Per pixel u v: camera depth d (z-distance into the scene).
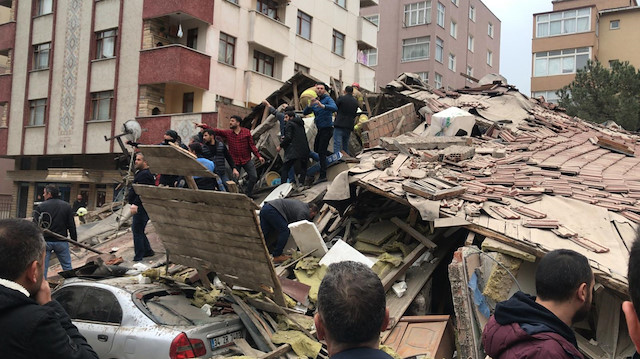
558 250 2.50
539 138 11.12
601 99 21.92
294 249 7.39
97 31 22.89
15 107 25.91
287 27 25.38
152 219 6.32
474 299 5.46
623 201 7.07
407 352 5.59
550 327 2.26
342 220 8.47
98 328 5.05
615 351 5.32
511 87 14.50
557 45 34.28
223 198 5.09
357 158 9.67
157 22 21.38
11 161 32.09
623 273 5.35
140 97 21.16
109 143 22.08
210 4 21.39
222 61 22.39
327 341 1.82
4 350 2.05
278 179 10.83
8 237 2.19
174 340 4.60
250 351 5.09
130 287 5.47
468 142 10.17
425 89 14.61
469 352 5.20
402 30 38.88
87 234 10.69
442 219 6.64
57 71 24.34
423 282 6.73
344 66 29.70
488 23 46.62
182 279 6.54
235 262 5.70
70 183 24.23
